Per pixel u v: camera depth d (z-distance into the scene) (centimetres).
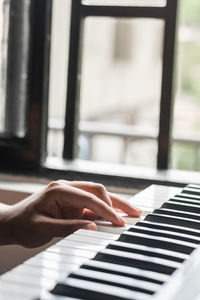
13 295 56
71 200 101
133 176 182
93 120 863
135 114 860
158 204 111
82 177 188
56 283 60
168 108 186
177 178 181
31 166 195
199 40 428
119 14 187
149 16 184
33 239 103
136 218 101
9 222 106
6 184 187
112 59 859
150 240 78
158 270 68
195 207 102
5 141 198
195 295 57
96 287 59
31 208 105
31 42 193
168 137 188
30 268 66
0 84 199
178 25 186
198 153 309
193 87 689
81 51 195
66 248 76
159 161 192
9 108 198
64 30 539
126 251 73
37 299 55
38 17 192
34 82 194
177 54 188
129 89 861
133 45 852
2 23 197
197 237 83
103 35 856
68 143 201
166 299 56
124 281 61
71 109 197
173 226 87
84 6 191
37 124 194
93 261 68
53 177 191
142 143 323
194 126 689
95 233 86
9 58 197
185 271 65
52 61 199
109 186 183
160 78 186
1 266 173
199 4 596
